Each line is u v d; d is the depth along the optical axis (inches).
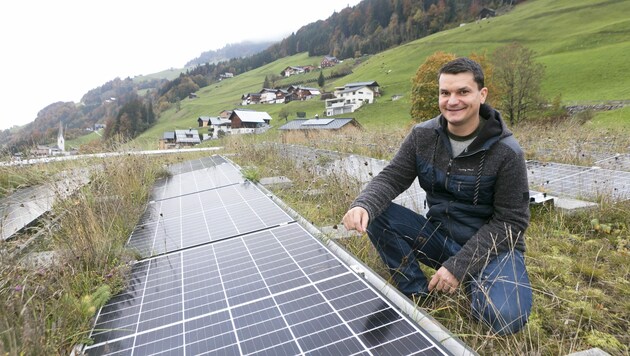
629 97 1579.7
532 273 115.3
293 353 67.9
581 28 3056.1
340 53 6412.4
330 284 91.4
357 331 72.1
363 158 299.4
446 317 93.8
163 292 100.1
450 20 5462.6
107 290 100.1
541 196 166.1
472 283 91.0
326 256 108.3
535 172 232.2
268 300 88.0
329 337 71.2
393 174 110.0
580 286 108.5
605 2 3388.3
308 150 381.7
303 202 197.9
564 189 191.3
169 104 6063.0
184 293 97.7
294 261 107.7
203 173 295.4
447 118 94.8
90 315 90.4
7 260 110.7
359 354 65.4
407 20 5915.4
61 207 168.2
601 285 109.2
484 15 4825.3
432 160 103.1
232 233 141.3
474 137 96.4
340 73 5182.1
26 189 249.6
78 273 111.3
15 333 70.6
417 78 1491.1
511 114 1510.8
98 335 82.9
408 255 105.4
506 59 1504.7
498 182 93.5
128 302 97.0
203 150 480.7
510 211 92.3
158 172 305.7
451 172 99.4
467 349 64.0
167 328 82.0
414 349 65.0
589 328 90.0
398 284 106.5
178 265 117.6
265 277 100.2
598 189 179.5
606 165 258.5
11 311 81.1
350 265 100.6
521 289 84.4
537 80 1483.8
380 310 78.0
